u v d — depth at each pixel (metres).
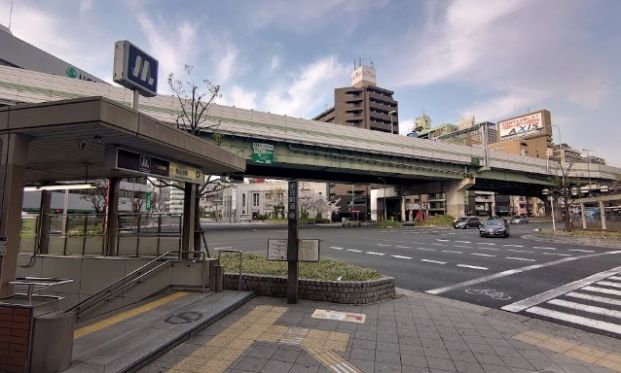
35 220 12.35
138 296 9.30
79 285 10.61
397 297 8.75
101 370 4.28
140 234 10.73
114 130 5.43
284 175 50.78
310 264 10.09
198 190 10.47
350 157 40.66
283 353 5.15
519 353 5.45
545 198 85.56
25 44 40.50
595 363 5.19
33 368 4.19
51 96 23.44
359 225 59.16
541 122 102.62
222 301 7.48
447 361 5.07
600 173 70.06
